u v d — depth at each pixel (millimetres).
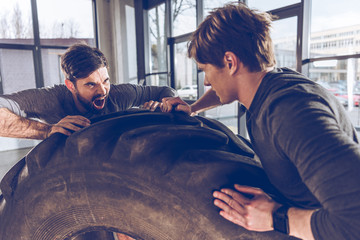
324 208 430
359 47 3111
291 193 577
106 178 667
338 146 412
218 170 605
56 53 6270
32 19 5863
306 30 3400
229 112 6355
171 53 6016
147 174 631
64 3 6277
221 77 634
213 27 596
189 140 669
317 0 3344
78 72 1098
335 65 3320
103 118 895
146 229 654
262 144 567
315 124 440
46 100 1202
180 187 613
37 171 747
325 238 453
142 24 6414
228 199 570
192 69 5586
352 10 3137
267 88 566
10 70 5789
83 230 737
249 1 3939
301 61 3443
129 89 1411
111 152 672
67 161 711
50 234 761
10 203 806
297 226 519
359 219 386
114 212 675
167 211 625
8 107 1065
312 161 423
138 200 642
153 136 643
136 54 6691
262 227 562
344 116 573
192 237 620
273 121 502
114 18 6945
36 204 748
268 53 596
